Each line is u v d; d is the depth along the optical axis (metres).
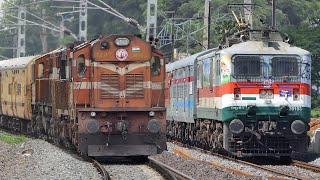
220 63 56.16
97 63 54.81
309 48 126.44
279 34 56.94
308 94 55.88
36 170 46.00
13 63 92.50
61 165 48.44
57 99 65.06
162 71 56.12
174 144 79.19
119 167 49.56
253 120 55.44
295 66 55.62
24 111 84.00
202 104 64.69
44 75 74.81
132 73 55.28
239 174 45.34
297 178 43.44
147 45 55.62
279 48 56.00
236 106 55.16
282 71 55.59
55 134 67.81
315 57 129.38
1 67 99.88
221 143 58.03
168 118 83.75
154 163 49.53
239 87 55.31
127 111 54.09
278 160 59.00
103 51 54.94
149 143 54.41
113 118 54.22
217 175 43.53
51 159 52.69
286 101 55.38
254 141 56.22
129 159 56.91
